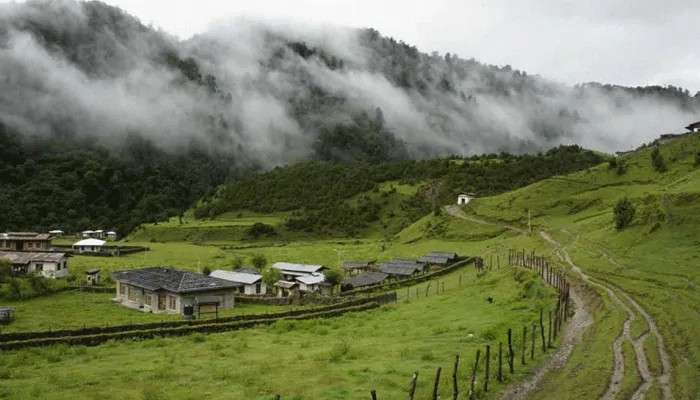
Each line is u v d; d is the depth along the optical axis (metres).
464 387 30.70
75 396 31.81
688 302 48.69
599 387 29.55
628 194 162.12
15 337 51.44
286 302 84.19
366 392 30.66
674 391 28.34
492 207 186.50
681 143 192.62
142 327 57.88
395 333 50.78
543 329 40.56
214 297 78.00
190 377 35.88
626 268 70.69
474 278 91.94
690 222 83.31
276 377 34.75
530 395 29.56
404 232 192.38
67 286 93.81
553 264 84.69
